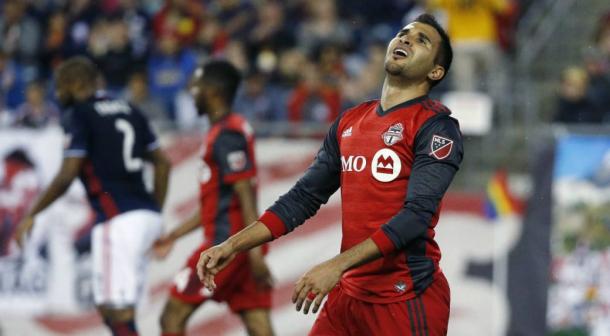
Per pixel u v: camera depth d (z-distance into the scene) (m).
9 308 33.50
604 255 29.69
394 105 16.44
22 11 48.34
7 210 33.50
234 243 15.82
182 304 23.89
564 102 35.31
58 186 24.52
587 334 29.73
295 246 32.03
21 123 36.44
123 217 24.92
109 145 24.84
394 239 15.25
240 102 37.81
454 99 33.72
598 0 46.69
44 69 46.97
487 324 30.88
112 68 44.66
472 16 39.41
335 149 16.92
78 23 47.12
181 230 25.31
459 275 31.28
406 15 45.78
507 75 40.53
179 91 43.00
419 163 15.84
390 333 16.38
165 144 32.94
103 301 24.89
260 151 32.47
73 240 33.12
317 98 37.00
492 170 32.78
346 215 16.53
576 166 30.23
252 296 23.95
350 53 44.03
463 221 31.39
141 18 46.41
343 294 16.86
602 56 37.84
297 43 44.34
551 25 45.25
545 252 30.38
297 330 31.75
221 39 44.38
